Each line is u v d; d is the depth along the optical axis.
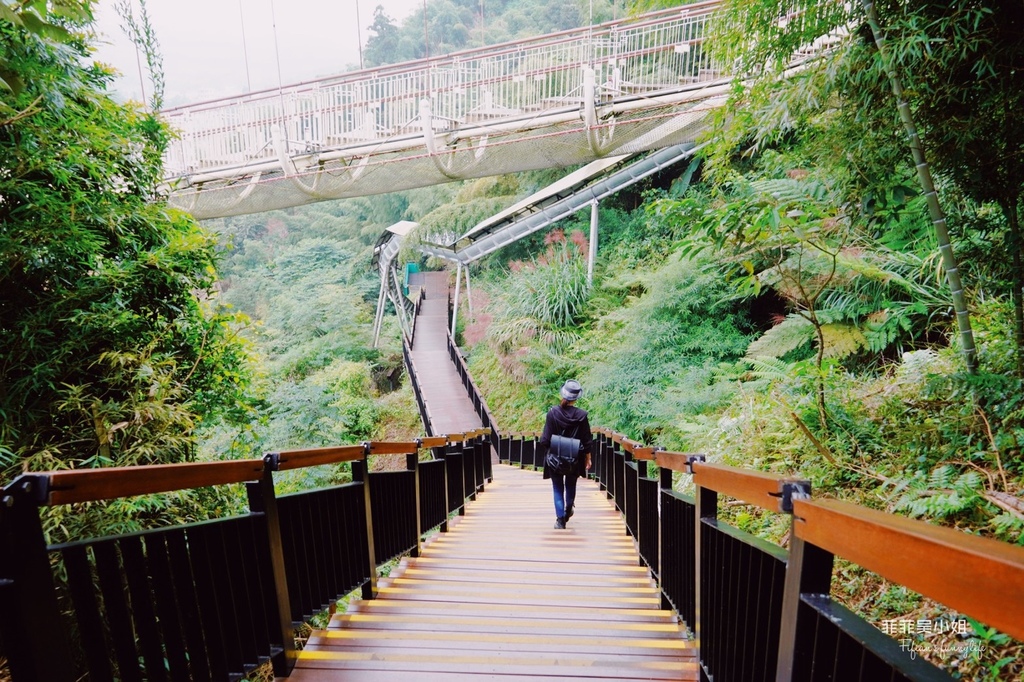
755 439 5.35
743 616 1.69
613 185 17.16
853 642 1.02
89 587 1.43
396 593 3.56
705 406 9.50
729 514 4.60
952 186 3.46
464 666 2.42
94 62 4.59
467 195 26.69
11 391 3.61
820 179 4.28
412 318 25.56
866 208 3.66
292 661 2.39
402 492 4.30
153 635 1.64
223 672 1.92
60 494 1.24
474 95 10.38
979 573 0.61
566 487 5.85
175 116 10.85
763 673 1.47
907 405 4.08
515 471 13.18
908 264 5.69
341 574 3.06
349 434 18.30
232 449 5.85
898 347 6.18
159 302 4.49
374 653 2.56
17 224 3.55
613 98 9.06
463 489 6.94
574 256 18.69
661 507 3.20
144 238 4.56
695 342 11.23
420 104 9.73
